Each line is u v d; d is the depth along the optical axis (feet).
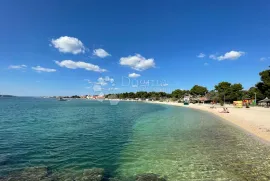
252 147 49.03
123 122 101.55
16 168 36.70
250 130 69.31
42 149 49.75
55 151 47.93
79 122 102.06
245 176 32.60
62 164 39.01
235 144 52.13
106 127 84.43
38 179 32.04
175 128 79.97
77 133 70.85
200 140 57.67
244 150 46.60
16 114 149.18
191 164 38.47
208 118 116.98
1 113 156.97
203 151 46.55
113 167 37.55
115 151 47.70
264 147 48.70
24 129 80.07
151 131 73.56
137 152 46.75
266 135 60.34
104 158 42.65
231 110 165.37
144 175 33.94
